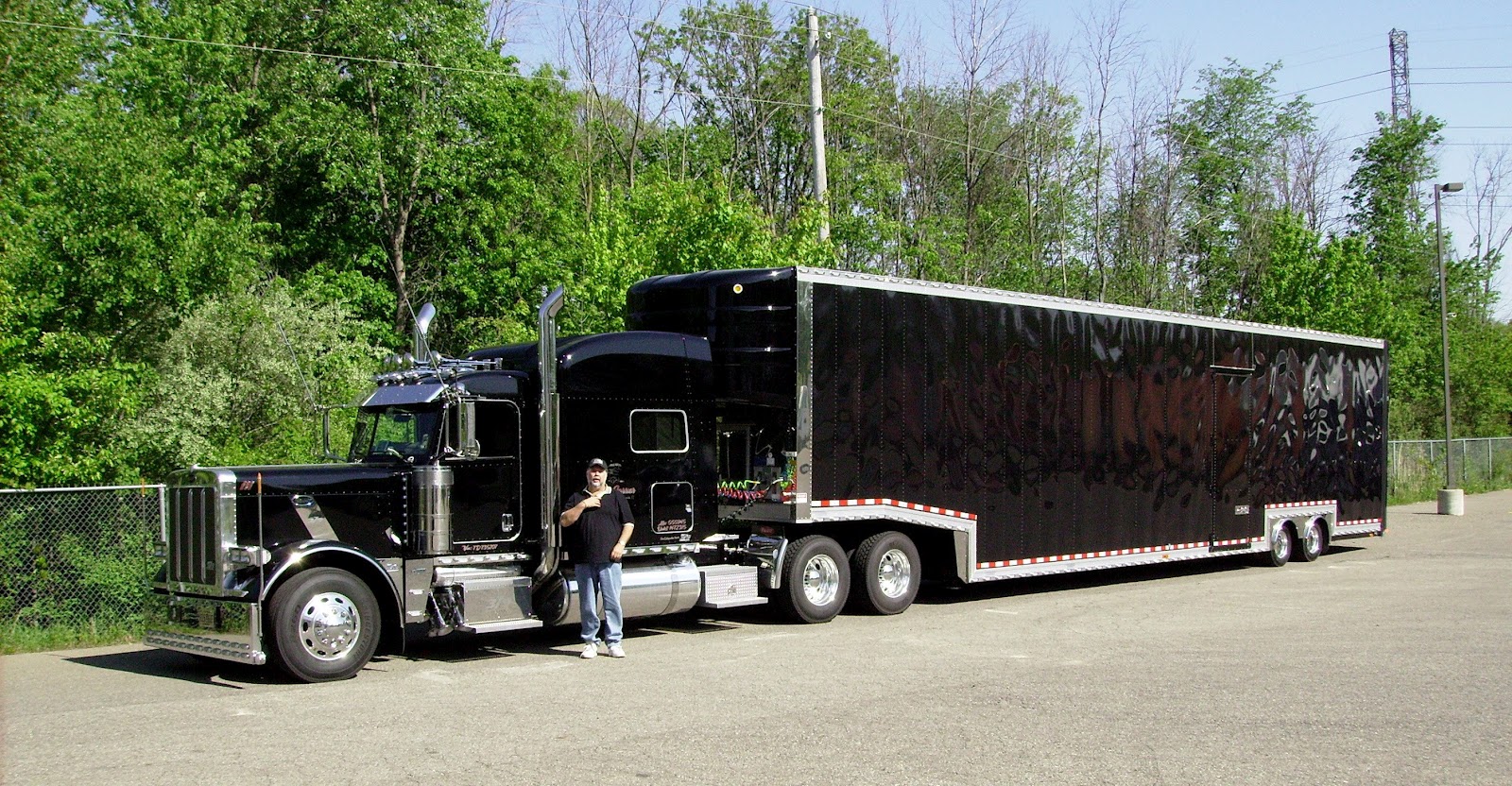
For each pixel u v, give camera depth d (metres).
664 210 21.39
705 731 8.08
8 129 18.08
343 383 20.17
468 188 31.05
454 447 11.38
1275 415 20.05
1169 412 17.97
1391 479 38.69
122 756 7.47
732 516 13.97
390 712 8.77
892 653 11.43
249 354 19.67
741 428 13.91
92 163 17.45
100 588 12.88
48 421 15.37
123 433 16.66
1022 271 36.41
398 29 29.42
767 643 12.13
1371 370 22.61
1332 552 23.02
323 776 6.98
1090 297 38.12
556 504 11.77
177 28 25.25
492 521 11.66
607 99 41.41
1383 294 39.94
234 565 10.19
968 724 8.31
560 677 10.21
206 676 10.46
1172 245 39.94
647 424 12.74
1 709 8.97
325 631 10.20
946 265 35.06
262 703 9.17
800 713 8.64
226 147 25.25
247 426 19.77
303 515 10.66
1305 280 38.03
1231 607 14.88
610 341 12.56
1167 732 8.10
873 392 13.95
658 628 13.49
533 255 31.75
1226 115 48.66
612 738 7.89
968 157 36.53
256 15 29.22
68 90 21.48
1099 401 16.86
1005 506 15.48
